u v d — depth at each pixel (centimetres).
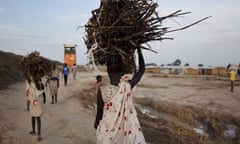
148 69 6134
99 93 311
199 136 1022
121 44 306
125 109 302
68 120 965
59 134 775
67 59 4469
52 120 949
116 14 304
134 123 308
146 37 315
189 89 2486
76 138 743
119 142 298
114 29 297
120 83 307
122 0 307
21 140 693
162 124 1133
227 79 3953
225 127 1177
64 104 1313
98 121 313
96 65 312
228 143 1005
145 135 903
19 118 945
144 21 309
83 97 1620
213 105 1592
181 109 1416
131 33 305
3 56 3456
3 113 1009
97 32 302
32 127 778
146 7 310
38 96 705
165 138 905
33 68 696
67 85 2355
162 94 2048
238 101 1766
